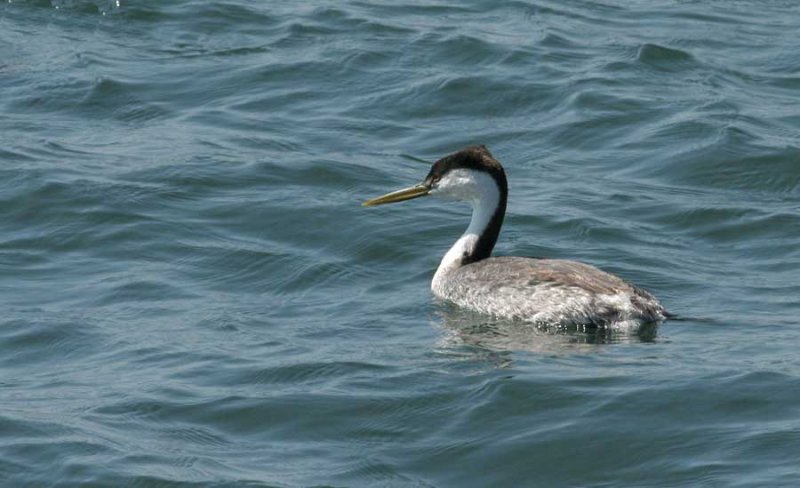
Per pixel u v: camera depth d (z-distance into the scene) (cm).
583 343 1488
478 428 1294
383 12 2766
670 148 2180
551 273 1570
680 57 2542
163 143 2166
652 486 1198
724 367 1395
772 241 1869
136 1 2758
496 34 2639
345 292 1692
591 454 1248
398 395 1357
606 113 2306
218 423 1320
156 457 1252
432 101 2364
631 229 1898
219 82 2433
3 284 1691
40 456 1253
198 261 1770
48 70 2452
